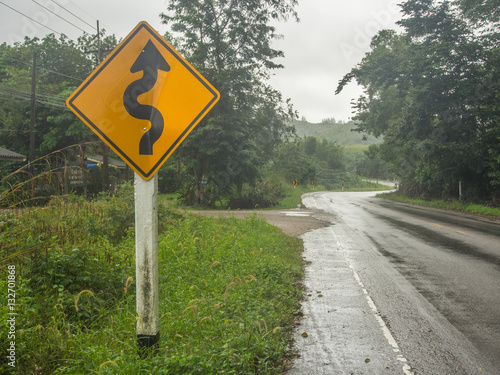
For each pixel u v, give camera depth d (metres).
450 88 24.78
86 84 3.05
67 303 4.29
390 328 5.05
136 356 3.18
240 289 5.99
